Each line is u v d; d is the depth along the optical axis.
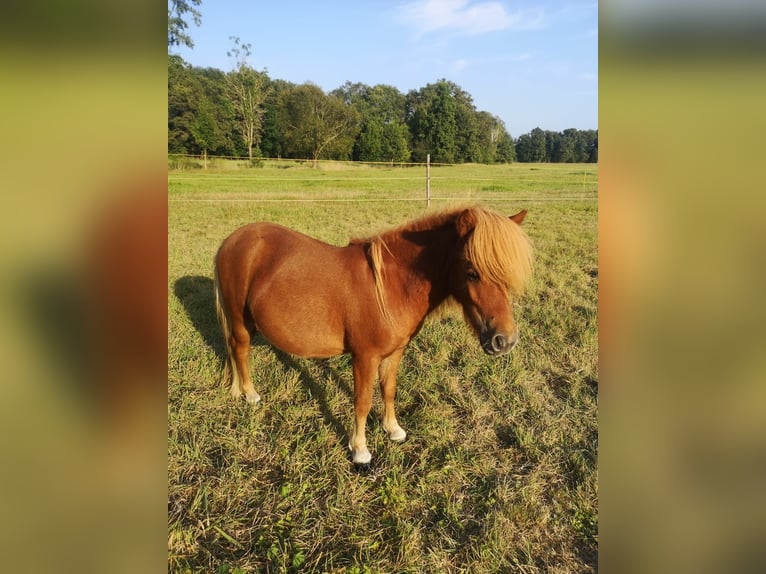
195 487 2.63
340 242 7.34
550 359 4.09
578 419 3.28
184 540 2.28
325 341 2.74
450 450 2.97
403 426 3.24
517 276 2.18
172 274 5.97
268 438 3.08
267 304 2.79
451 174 26.58
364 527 2.40
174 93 22.52
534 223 9.91
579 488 2.64
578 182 21.08
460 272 2.33
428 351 4.19
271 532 2.36
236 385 3.42
